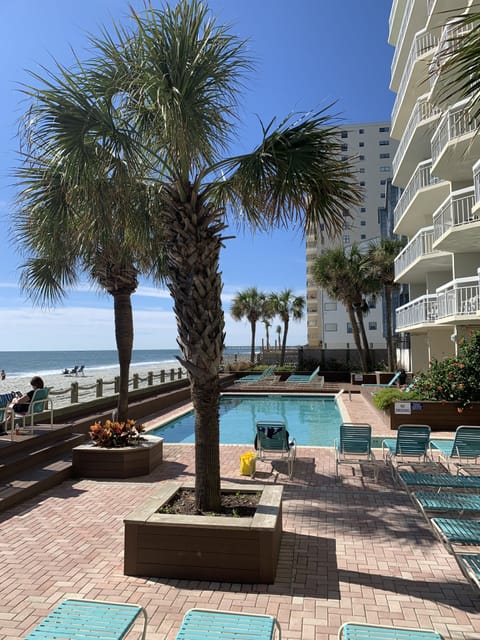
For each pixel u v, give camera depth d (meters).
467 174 16.53
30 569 4.53
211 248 5.18
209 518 4.43
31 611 3.76
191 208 5.16
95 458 8.07
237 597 3.97
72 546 5.10
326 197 5.23
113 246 6.38
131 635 3.40
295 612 3.73
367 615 3.68
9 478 7.24
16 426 9.12
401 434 7.94
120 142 4.87
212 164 5.42
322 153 5.00
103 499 6.82
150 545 4.39
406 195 22.38
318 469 8.59
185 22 4.59
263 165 4.95
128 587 4.16
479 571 3.72
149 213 5.93
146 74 4.57
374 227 63.16
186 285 5.16
